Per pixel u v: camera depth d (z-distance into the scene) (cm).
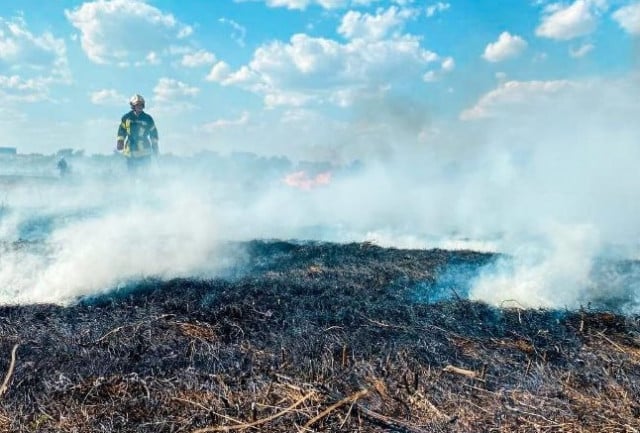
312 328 404
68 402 301
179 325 412
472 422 285
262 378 326
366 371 334
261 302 468
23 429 276
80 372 331
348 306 459
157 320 418
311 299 477
